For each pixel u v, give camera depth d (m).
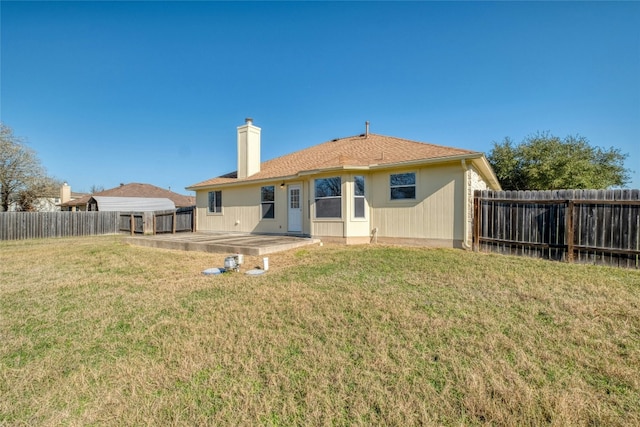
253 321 3.99
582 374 2.71
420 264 7.10
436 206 9.66
